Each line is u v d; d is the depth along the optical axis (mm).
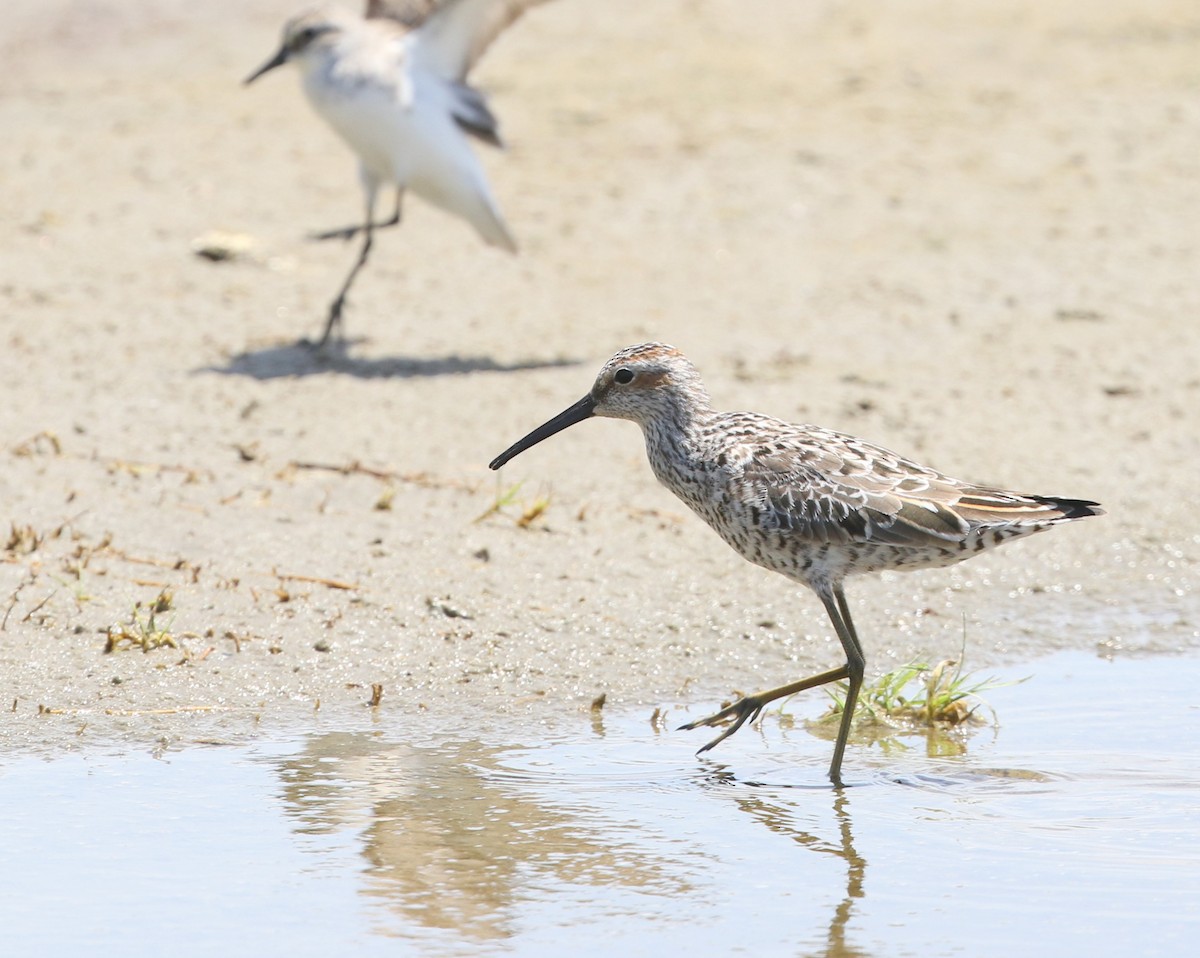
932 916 8391
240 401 15852
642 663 11648
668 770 10117
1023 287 19156
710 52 26359
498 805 9531
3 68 25469
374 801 9531
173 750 10117
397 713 10781
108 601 11812
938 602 12805
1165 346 17594
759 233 20672
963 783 9992
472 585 12477
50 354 16781
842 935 8180
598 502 14086
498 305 18656
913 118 24047
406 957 7902
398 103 17078
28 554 12414
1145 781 10016
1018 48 26672
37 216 20531
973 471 14617
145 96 24516
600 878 8711
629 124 23719
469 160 17406
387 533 13242
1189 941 8164
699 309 18547
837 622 10234
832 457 10219
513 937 8117
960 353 17422
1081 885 8703
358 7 26828
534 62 25922
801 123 23859
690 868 8859
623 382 10766
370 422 15492
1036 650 12102
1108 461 15039
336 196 21641
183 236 20250
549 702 11070
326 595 12156
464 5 17266
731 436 10516
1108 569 13383
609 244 20328
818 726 10930
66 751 10039
